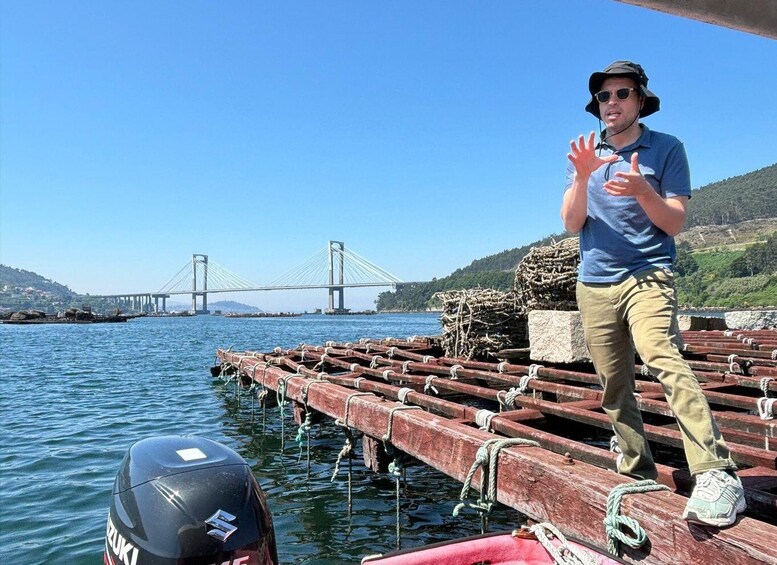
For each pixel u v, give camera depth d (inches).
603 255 93.4
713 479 75.1
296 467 240.8
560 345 239.9
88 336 1771.7
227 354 447.8
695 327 422.9
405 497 200.4
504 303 279.6
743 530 71.5
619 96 93.0
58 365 783.1
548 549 77.4
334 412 202.7
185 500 81.2
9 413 396.8
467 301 281.6
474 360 279.9
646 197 83.2
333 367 338.0
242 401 425.4
